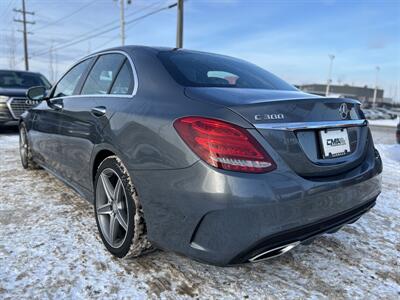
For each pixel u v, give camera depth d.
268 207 1.67
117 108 2.31
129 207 2.13
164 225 1.88
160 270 2.22
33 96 4.05
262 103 1.80
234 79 2.48
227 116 1.74
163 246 1.93
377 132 18.53
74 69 3.44
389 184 4.74
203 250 1.73
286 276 2.23
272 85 2.67
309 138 1.93
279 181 1.72
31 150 4.34
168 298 1.95
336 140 2.09
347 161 2.14
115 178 2.39
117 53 2.75
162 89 2.14
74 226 2.83
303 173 1.87
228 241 1.67
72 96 3.14
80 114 2.77
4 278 2.07
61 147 3.18
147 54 2.47
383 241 2.82
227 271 2.24
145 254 2.31
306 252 2.57
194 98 1.94
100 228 2.49
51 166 3.61
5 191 3.71
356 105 2.38
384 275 2.30
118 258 2.32
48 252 2.39
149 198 1.95
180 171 1.76
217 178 1.65
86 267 2.22
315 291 2.08
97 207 2.52
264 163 1.71
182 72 2.29
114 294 1.96
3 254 2.34
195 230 1.75
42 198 3.50
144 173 1.96
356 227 3.10
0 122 7.55
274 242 1.75
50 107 3.53
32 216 3.02
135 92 2.29
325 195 1.89
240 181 1.64
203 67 2.49
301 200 1.77
